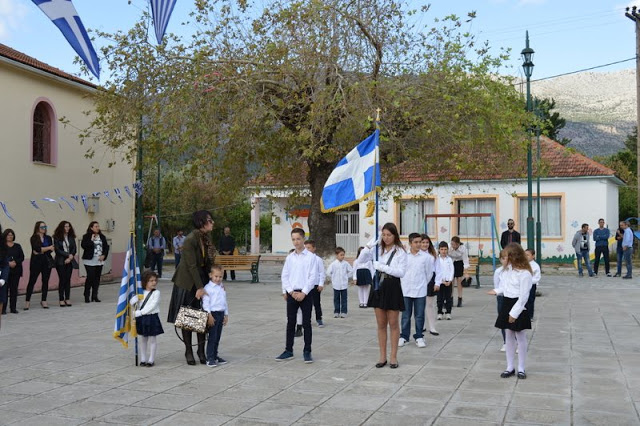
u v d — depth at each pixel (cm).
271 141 1886
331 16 1717
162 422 591
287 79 1711
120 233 2269
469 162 1770
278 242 3509
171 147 1764
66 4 724
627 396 675
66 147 2008
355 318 1302
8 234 1369
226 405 649
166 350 955
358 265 1452
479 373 791
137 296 838
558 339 1034
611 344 988
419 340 974
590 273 2334
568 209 2825
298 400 667
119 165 2266
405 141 1828
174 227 4028
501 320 767
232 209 4188
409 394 689
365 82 1694
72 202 2022
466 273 1870
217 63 1723
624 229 2264
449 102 1691
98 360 879
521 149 1831
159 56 1745
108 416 611
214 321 838
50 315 1358
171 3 812
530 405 641
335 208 999
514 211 2916
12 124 1775
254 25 1745
